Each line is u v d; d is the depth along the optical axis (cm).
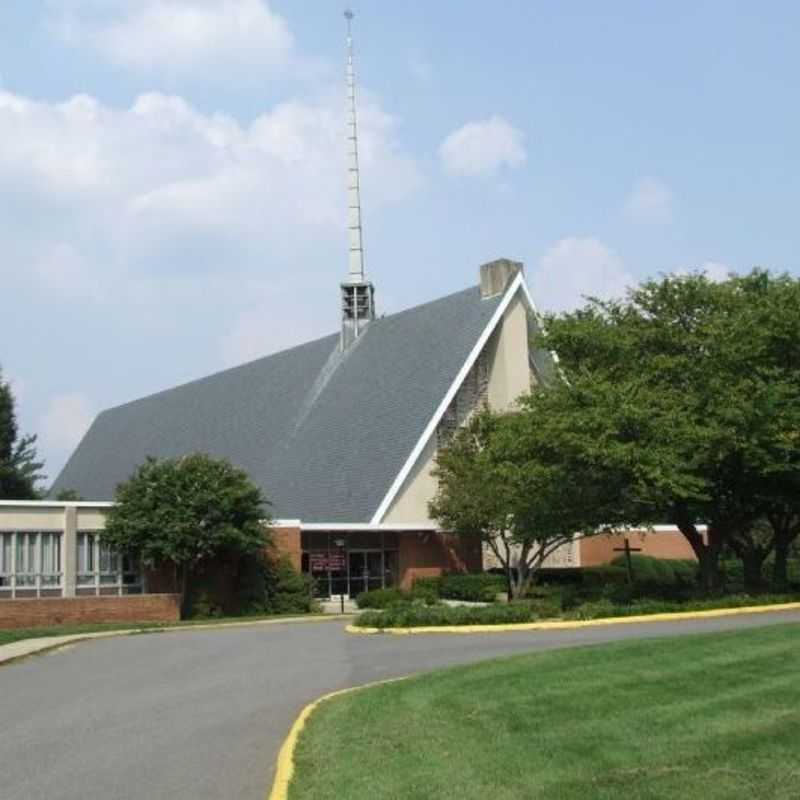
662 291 3062
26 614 3306
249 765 1004
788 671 1316
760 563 3394
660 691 1200
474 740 989
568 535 3519
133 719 1295
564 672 1354
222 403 6500
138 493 3616
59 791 930
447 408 4734
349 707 1208
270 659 1875
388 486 4522
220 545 3606
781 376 2934
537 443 2962
